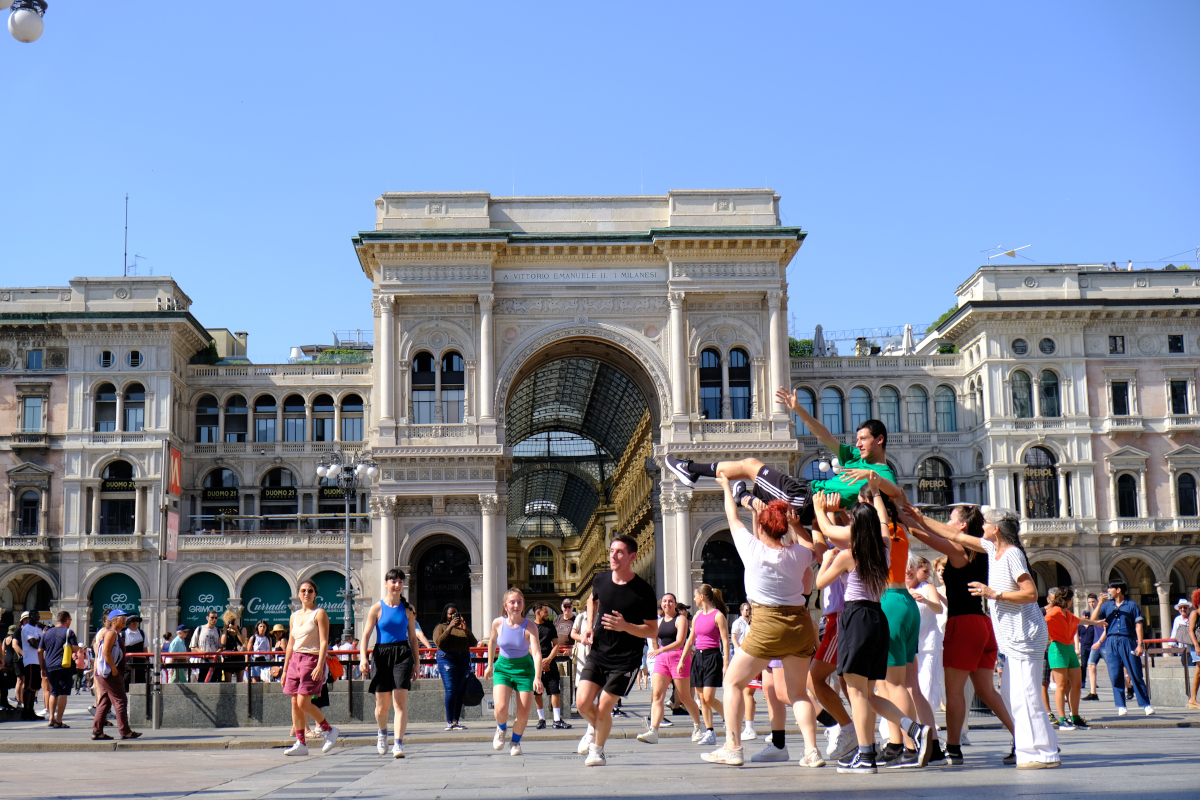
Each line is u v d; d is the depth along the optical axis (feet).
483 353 237.45
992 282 275.18
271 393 290.76
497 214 246.68
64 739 95.55
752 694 82.69
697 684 81.87
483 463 234.99
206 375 289.12
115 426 272.31
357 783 53.36
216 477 289.33
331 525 287.69
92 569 264.72
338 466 188.24
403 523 235.61
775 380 240.32
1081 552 263.90
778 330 242.17
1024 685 50.60
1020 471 268.21
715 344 242.99
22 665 125.08
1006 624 51.34
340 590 269.64
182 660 117.91
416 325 240.12
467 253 239.09
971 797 37.60
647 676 186.91
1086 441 268.62
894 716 51.67
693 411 239.50
